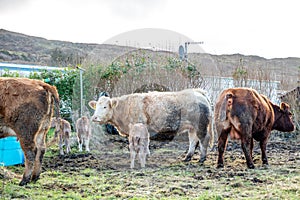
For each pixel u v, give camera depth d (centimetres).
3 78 758
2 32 6988
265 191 666
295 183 732
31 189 696
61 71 1659
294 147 1311
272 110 1009
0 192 663
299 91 1612
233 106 923
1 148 912
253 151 1220
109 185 727
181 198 624
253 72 1680
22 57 5412
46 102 757
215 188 696
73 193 668
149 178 790
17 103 733
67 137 1134
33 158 742
